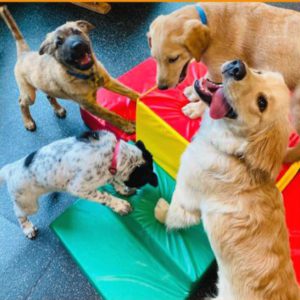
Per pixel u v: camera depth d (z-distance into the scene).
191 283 1.79
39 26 3.14
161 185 2.10
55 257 2.10
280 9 1.87
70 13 3.20
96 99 2.36
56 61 2.04
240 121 1.33
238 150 1.38
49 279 2.03
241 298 1.39
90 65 2.02
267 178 1.40
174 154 2.08
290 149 1.94
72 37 1.94
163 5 3.20
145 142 2.24
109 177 1.85
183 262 1.81
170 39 1.79
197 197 1.61
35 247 2.13
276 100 1.30
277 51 1.86
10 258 2.10
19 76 2.30
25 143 2.54
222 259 1.47
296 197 1.93
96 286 1.83
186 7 1.90
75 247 1.93
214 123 1.46
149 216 1.97
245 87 1.27
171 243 1.87
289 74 1.87
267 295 1.34
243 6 1.89
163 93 2.16
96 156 1.76
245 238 1.40
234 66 1.28
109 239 1.95
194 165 1.53
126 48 2.96
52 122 2.62
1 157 2.48
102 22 3.12
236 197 1.43
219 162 1.44
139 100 2.13
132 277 1.83
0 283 2.03
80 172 1.76
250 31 1.88
